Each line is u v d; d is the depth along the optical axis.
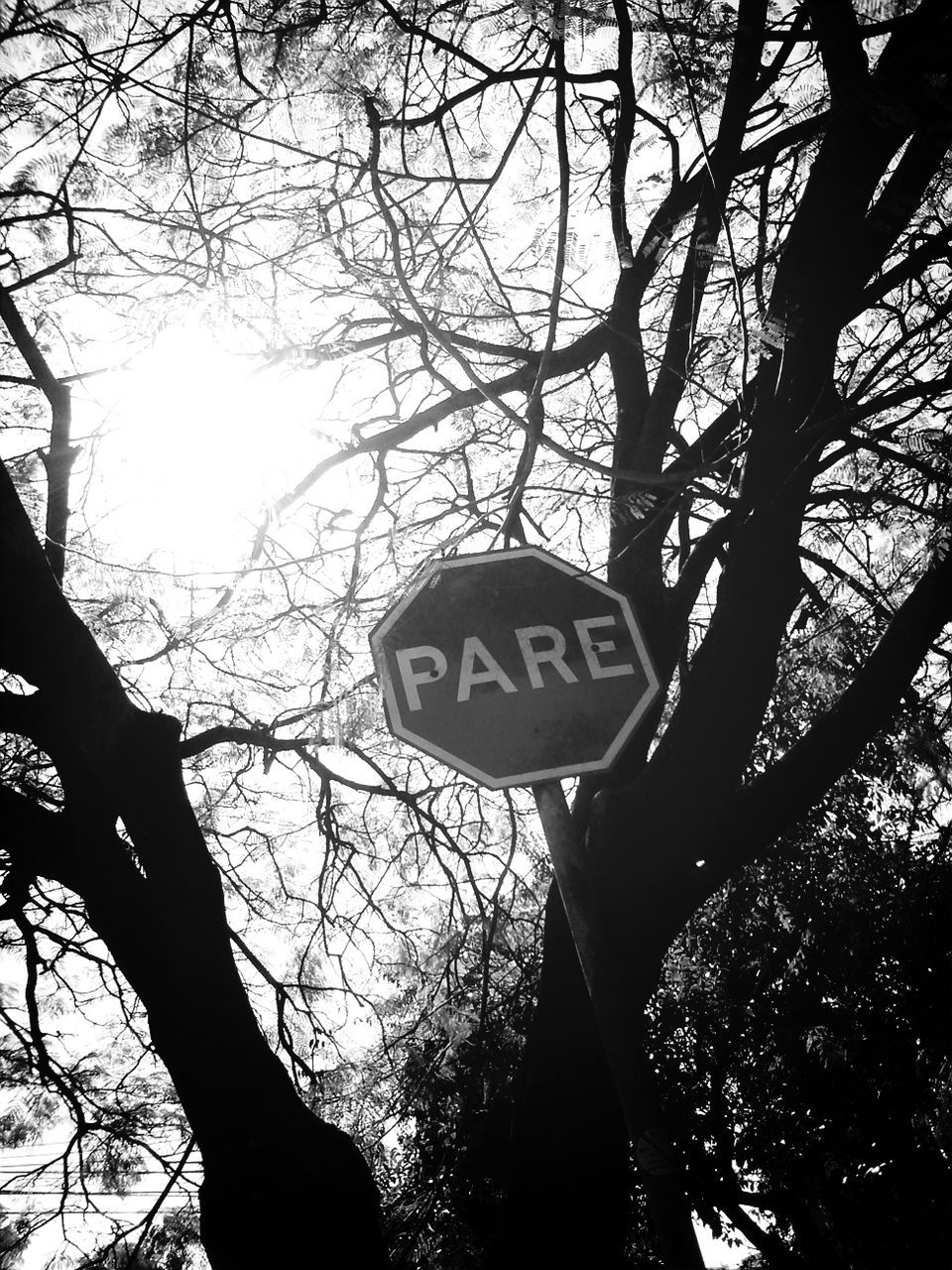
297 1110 3.83
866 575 4.85
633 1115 1.86
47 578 4.18
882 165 4.36
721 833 4.03
